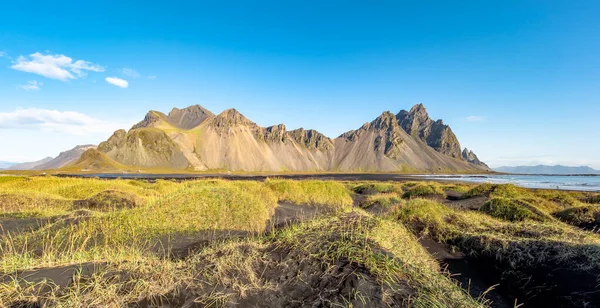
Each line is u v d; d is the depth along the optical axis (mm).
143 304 3701
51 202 13289
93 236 8273
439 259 7664
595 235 8266
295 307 3709
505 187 19406
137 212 10375
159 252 7352
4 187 17578
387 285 4047
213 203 11344
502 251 7184
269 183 21000
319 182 22141
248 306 3701
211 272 4488
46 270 4484
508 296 5707
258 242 6352
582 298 5004
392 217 10656
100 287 3875
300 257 4887
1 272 4344
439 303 3803
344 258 4781
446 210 11445
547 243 6949
